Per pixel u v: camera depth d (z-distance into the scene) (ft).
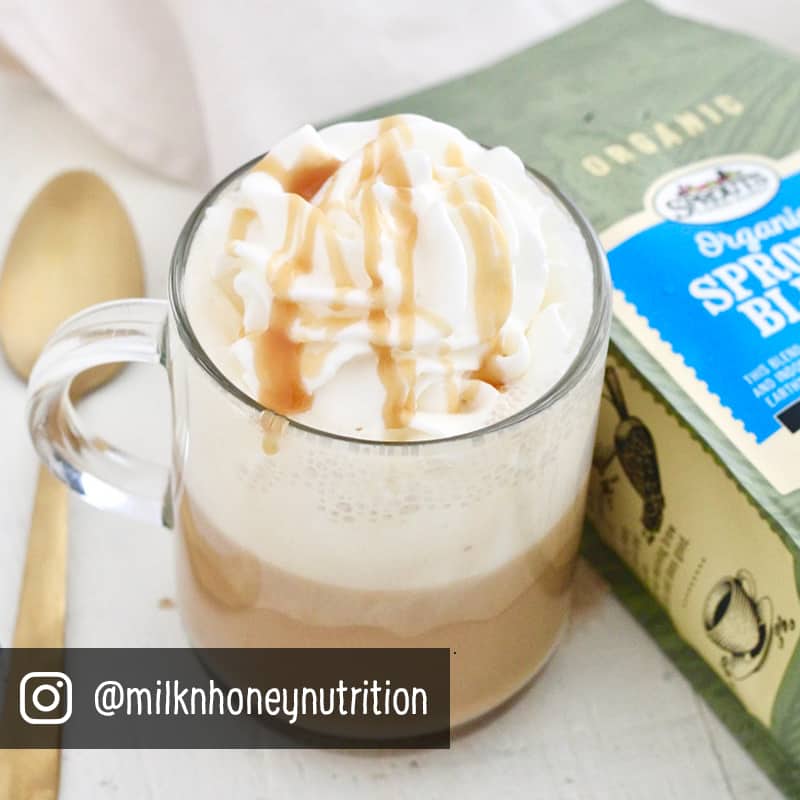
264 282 1.19
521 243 1.22
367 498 1.18
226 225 1.25
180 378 1.24
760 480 1.28
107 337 1.30
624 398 1.37
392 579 1.23
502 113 1.53
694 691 1.42
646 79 1.56
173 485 1.35
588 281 1.25
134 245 1.67
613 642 1.45
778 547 1.26
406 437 1.18
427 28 1.75
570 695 1.42
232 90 1.69
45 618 1.42
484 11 1.77
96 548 1.49
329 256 1.18
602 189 1.46
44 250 1.66
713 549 1.34
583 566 1.49
